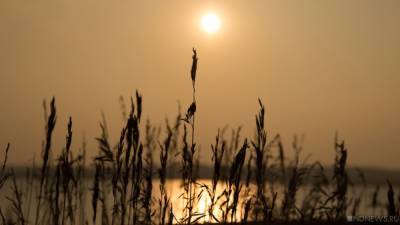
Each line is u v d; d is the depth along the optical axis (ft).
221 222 16.63
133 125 16.06
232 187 16.26
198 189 17.13
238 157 16.02
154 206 17.33
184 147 16.92
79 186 18.13
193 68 16.61
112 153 16.62
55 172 16.55
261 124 16.96
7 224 16.30
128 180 16.35
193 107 16.66
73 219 17.57
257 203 18.03
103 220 16.98
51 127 15.98
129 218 16.85
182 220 16.93
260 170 17.24
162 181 16.80
